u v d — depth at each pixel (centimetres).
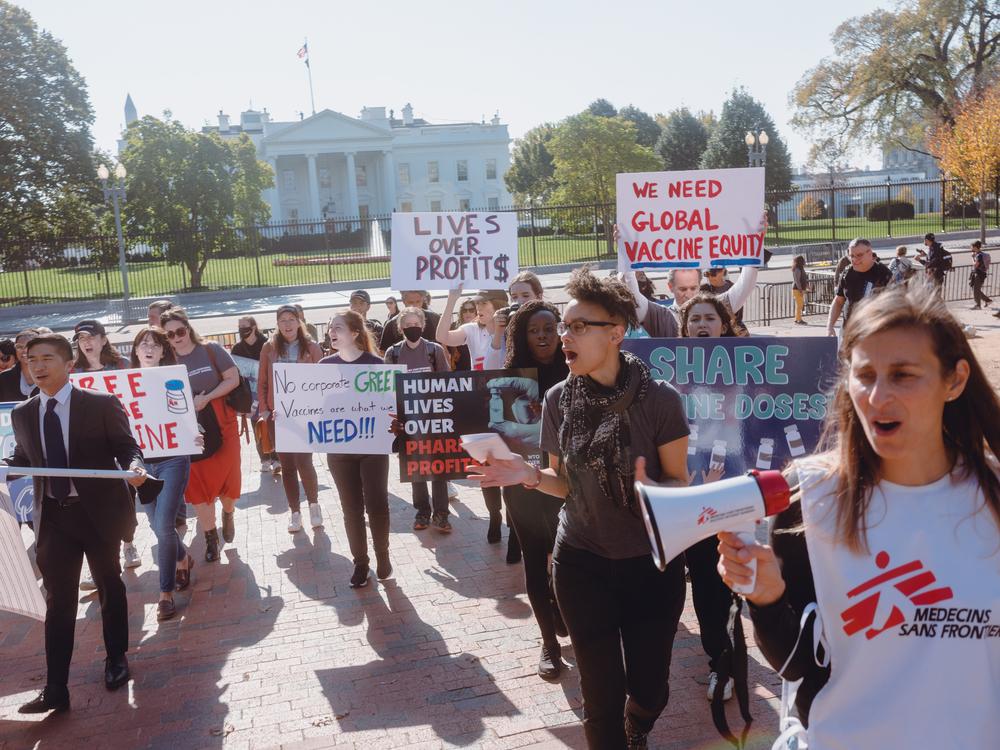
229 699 421
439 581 567
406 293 799
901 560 160
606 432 281
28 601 407
